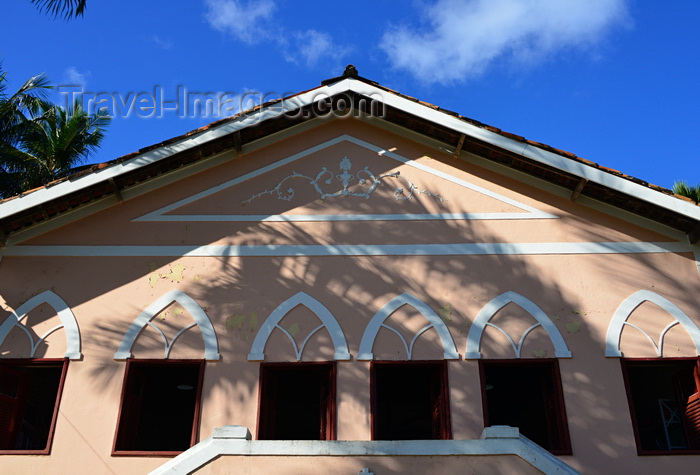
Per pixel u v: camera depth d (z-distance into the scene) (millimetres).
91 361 11234
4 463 10469
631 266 11969
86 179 11945
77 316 11594
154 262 12094
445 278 11938
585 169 11953
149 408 14812
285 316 11625
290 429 15438
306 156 13203
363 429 10734
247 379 11102
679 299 11641
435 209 12602
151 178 12750
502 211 12547
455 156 13062
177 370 11656
